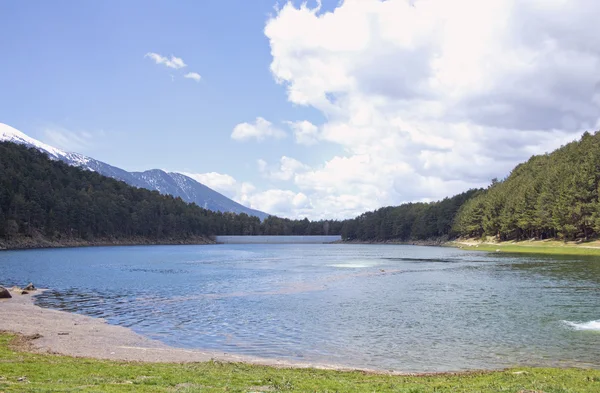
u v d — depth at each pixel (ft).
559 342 97.14
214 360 82.12
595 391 58.08
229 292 182.09
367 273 265.34
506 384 62.39
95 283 214.28
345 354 89.20
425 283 209.87
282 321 121.90
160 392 50.80
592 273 240.53
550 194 497.05
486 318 124.06
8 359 73.05
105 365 71.82
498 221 620.08
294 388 57.26
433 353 89.35
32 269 290.35
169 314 133.59
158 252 566.36
